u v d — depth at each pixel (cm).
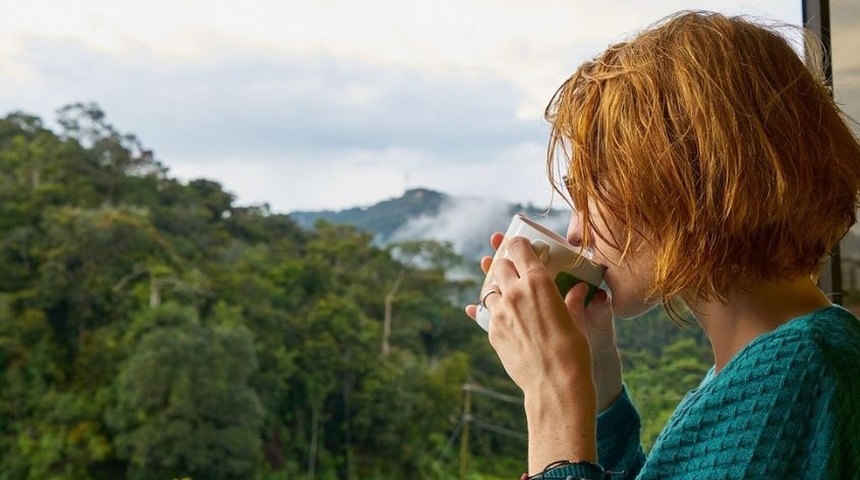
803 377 52
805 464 51
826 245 58
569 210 66
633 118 57
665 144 56
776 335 55
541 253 66
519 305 62
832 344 53
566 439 57
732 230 55
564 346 60
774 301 58
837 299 118
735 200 54
